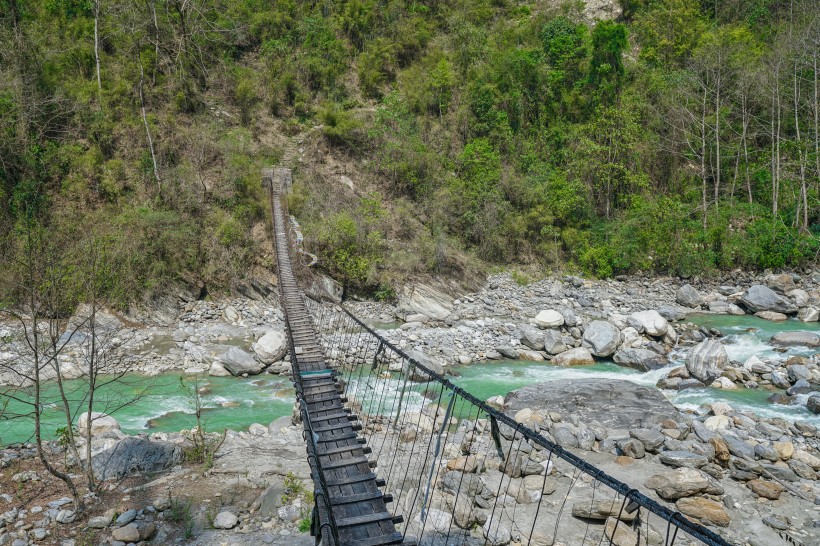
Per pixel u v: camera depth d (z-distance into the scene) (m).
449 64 32.97
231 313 20.30
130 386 13.13
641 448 8.76
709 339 16.70
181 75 28.14
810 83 29.59
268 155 27.23
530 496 7.37
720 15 37.81
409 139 29.08
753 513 7.16
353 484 6.33
